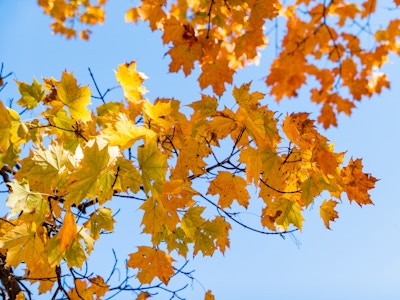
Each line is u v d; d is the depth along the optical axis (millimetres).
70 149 3131
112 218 2846
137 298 3850
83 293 3773
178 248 3309
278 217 3176
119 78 3115
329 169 2938
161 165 2389
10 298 3344
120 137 2449
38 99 3084
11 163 2836
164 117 2852
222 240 3293
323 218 3361
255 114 3004
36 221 2695
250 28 3746
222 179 3166
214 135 3039
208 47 3758
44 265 3240
